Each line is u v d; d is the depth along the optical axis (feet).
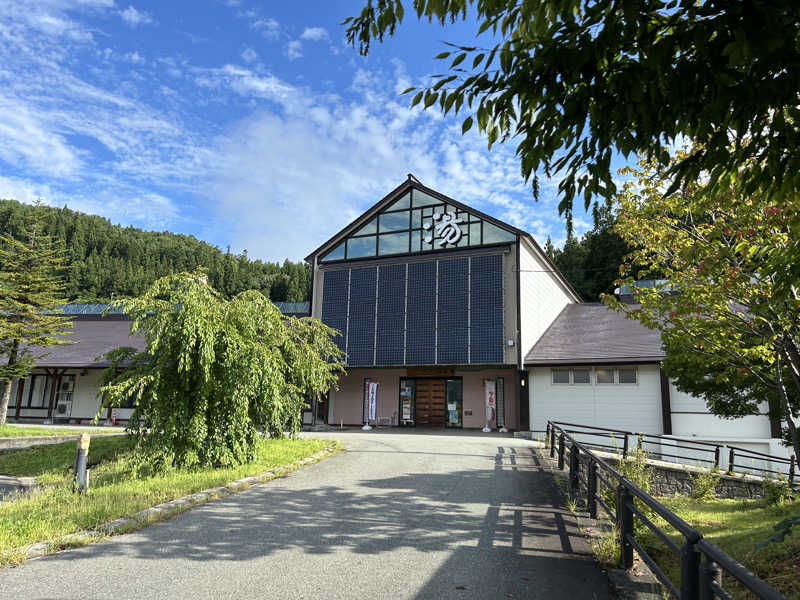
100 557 18.12
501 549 19.49
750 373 30.14
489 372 84.89
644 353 69.56
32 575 16.33
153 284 38.93
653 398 68.44
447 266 80.64
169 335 36.27
